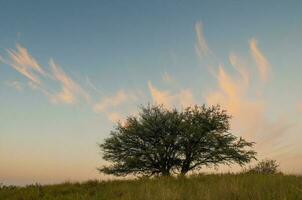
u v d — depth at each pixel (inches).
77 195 654.5
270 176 705.6
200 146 1599.4
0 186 784.9
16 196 687.7
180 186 645.3
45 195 686.5
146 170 1641.2
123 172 1648.6
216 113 1637.6
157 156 1604.3
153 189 609.3
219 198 513.3
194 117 1612.9
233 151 1584.6
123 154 1638.8
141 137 1603.1
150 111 1631.4
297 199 473.7
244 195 507.5
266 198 486.9
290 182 605.3
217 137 1581.0
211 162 1636.3
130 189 650.2
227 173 813.2
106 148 1643.7
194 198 525.3
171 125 1574.8
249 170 852.6
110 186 727.7
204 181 720.3
